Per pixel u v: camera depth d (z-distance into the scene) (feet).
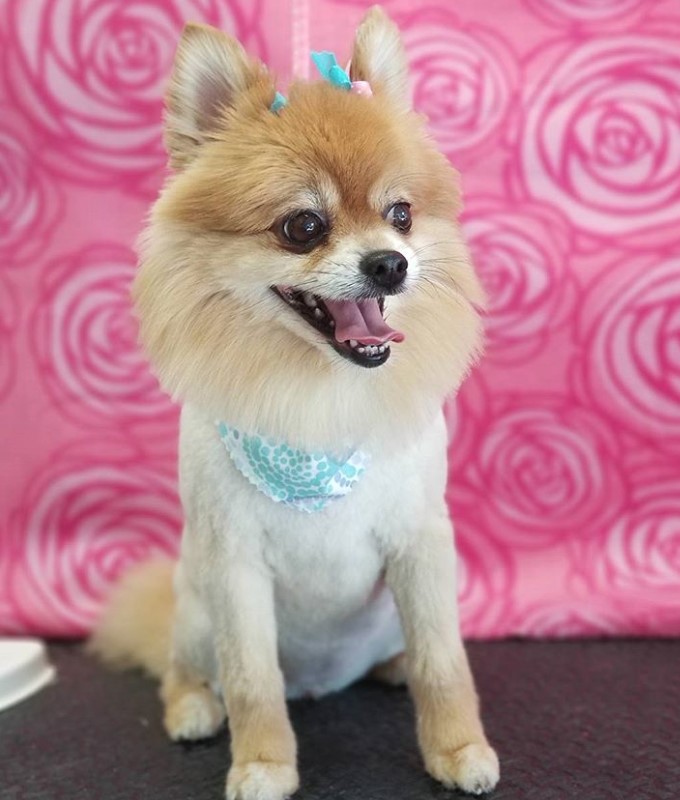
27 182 6.91
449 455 7.02
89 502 7.21
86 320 7.06
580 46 6.70
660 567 6.89
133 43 6.73
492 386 6.96
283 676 5.57
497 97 6.75
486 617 6.77
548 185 6.82
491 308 6.90
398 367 4.54
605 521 7.00
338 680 5.86
